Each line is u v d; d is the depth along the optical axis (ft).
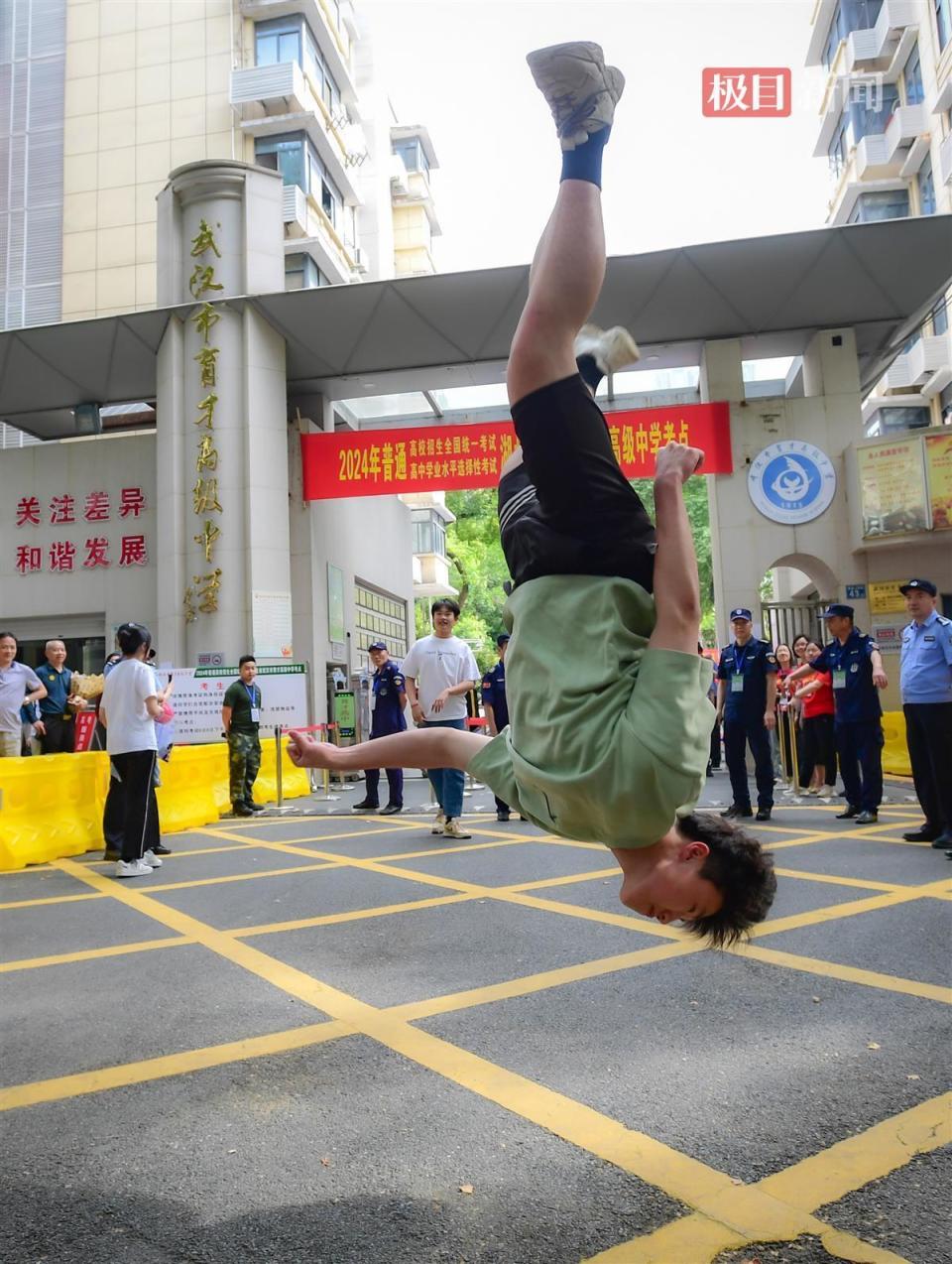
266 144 77.51
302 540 52.26
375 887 19.19
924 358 82.94
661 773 5.73
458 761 7.52
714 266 45.42
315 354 51.37
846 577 48.60
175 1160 7.82
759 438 49.32
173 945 15.12
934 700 21.70
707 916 6.80
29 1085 9.51
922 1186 7.04
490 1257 6.31
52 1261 6.42
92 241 76.43
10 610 54.34
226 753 35.53
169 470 49.24
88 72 78.89
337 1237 6.61
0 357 52.29
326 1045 10.35
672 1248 6.33
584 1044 10.14
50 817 25.52
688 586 6.06
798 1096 8.64
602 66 6.17
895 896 16.69
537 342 6.18
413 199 121.49
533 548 6.52
